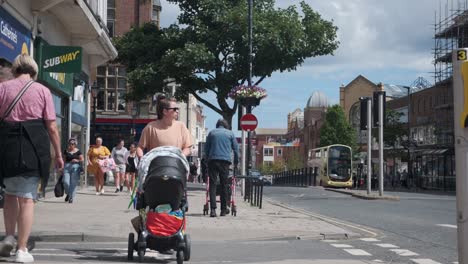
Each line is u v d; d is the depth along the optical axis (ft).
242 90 85.25
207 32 105.40
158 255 29.78
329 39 108.37
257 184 65.82
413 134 254.06
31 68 25.05
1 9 46.39
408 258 31.76
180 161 26.84
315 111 485.56
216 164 49.88
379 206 76.48
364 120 99.40
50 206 55.67
